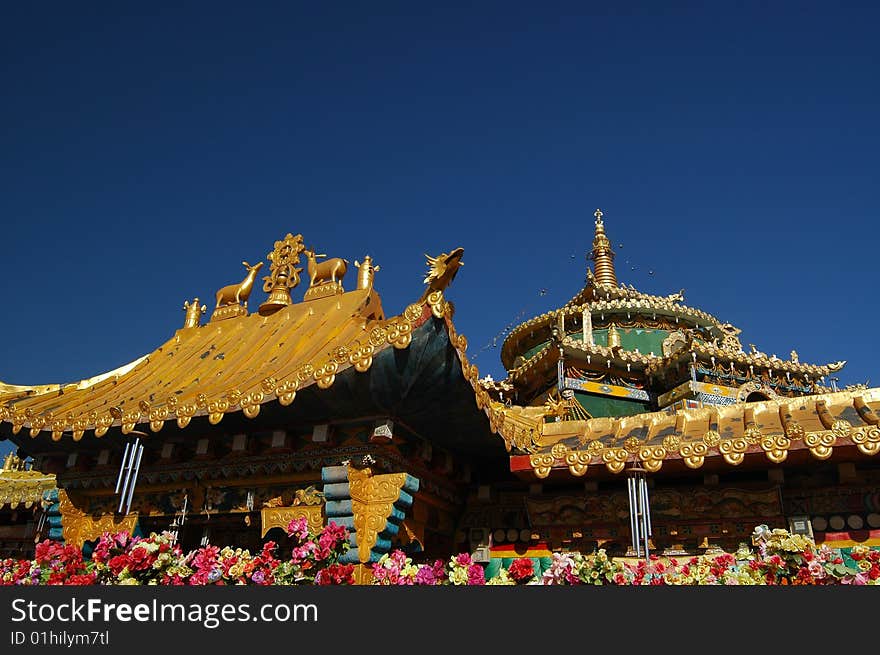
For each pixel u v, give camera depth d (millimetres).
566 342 19438
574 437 11133
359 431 9242
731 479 9766
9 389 11914
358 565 8680
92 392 11719
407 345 7973
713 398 18797
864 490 9094
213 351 12305
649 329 22719
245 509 10023
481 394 8938
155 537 9242
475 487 11461
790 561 7117
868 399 9531
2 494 14875
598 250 27031
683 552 9664
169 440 10484
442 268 8031
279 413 9250
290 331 11914
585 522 10414
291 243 13688
